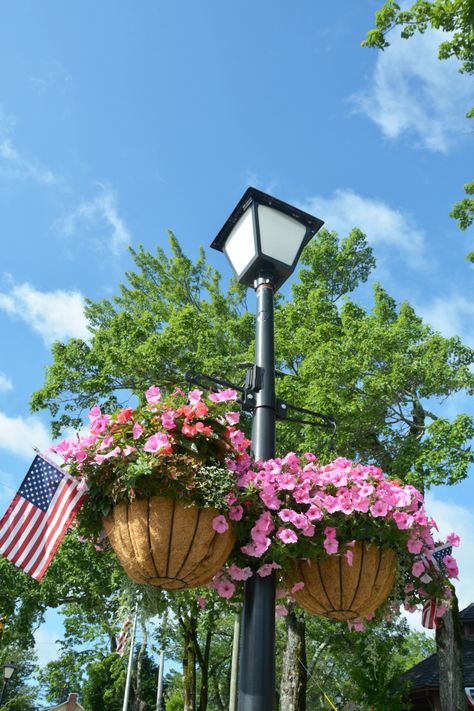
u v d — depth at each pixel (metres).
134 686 35.84
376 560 3.11
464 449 11.38
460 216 11.21
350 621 3.52
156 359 14.55
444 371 12.97
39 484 3.10
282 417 3.59
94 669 36.47
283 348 15.79
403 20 8.71
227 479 2.84
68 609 23.59
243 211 4.19
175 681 37.84
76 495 3.04
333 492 3.21
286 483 3.05
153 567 2.75
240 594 3.41
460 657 11.05
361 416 12.52
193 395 3.22
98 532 3.20
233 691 13.96
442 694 10.93
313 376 13.58
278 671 23.25
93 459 3.03
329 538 2.96
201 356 15.15
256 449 3.38
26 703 51.56
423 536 3.27
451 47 9.12
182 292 23.12
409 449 12.38
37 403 15.05
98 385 14.87
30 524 3.03
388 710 11.21
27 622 15.55
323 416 3.82
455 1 8.29
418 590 3.42
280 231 4.04
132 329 16.17
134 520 2.78
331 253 19.19
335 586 3.04
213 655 27.03
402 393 13.70
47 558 2.95
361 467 3.24
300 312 16.73
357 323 14.29
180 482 2.77
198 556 2.74
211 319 21.22
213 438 3.04
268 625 2.88
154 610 3.62
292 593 3.27
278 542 2.93
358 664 12.34
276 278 3.99
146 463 2.78
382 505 3.09
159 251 24.14
